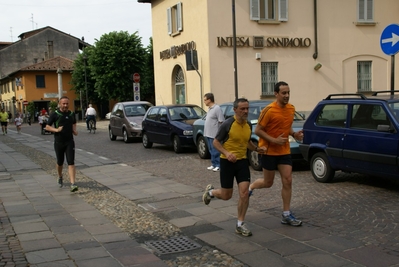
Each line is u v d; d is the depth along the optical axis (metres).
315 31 21.55
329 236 5.52
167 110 15.70
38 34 65.31
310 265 4.63
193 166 11.97
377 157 7.53
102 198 8.47
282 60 21.16
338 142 8.34
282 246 5.25
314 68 21.73
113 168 12.29
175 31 23.52
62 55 66.38
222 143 5.66
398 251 4.92
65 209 7.65
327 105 8.78
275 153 5.94
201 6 20.34
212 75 20.06
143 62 43.91
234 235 5.78
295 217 6.45
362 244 5.19
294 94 21.50
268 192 8.18
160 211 7.28
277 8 20.89
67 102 9.25
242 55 20.44
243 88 20.53
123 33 43.09
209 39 19.94
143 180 10.17
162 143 15.84
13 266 4.93
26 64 65.38
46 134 30.64
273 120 5.77
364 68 23.02
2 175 11.68
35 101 57.22
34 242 5.79
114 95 43.16
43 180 10.73
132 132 19.44
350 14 22.27
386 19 23.03
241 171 5.71
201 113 15.90
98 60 42.91
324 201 7.35
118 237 5.95
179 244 5.59
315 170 9.00
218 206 7.34
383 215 6.36
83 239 5.88
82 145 19.64
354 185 8.50
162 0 24.70
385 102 7.65
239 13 20.25
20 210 7.64
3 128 32.28
